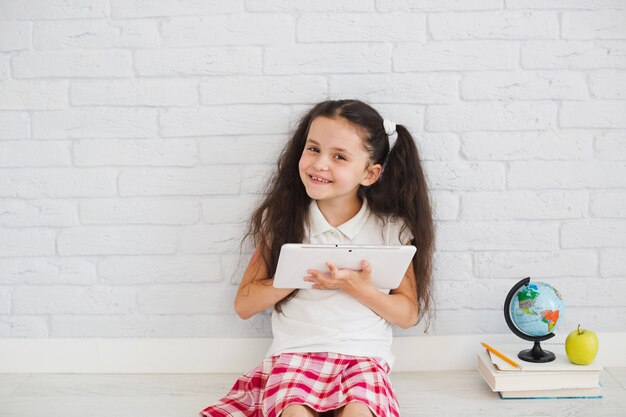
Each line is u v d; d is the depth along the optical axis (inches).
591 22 72.2
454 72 73.0
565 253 75.7
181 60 72.8
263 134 73.9
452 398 70.9
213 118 73.7
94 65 73.0
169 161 74.5
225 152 74.3
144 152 74.4
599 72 72.9
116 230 75.5
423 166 74.4
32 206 75.1
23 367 77.4
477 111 73.6
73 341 77.0
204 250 75.8
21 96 73.4
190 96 73.4
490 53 72.7
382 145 67.8
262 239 70.6
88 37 72.6
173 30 72.4
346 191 66.1
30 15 72.2
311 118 68.1
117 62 72.9
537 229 75.4
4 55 72.7
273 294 68.2
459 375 76.1
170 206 75.2
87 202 75.1
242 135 74.0
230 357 77.2
